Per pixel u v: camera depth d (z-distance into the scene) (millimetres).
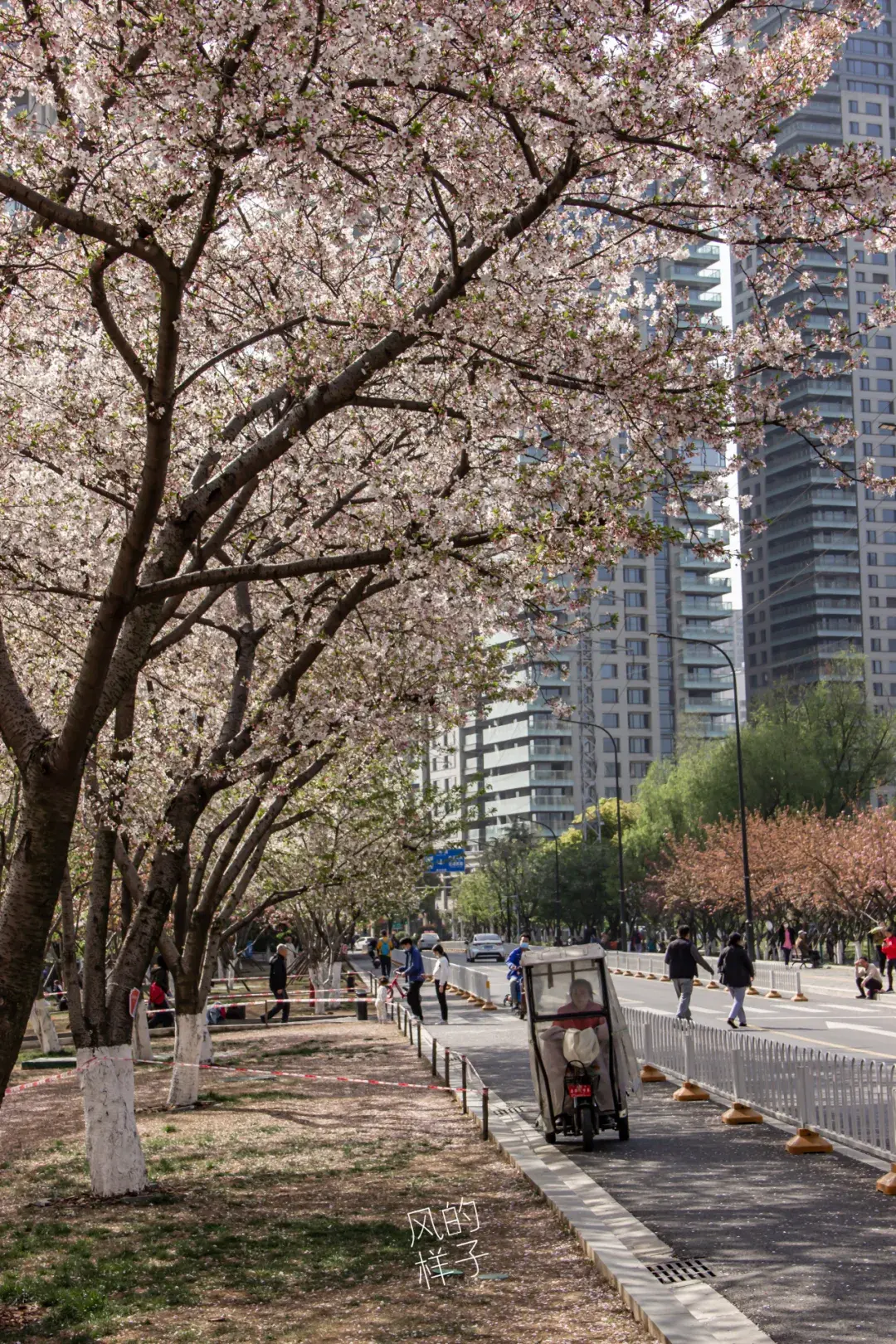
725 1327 6680
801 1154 12117
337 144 9203
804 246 9930
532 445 11133
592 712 122688
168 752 13758
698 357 10789
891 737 74812
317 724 14797
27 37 8711
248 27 7945
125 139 9352
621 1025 13547
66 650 14305
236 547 14516
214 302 13086
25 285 12000
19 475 13406
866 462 10578
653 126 8242
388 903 39938
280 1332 7395
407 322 9586
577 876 91250
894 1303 7109
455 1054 22391
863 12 8664
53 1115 19172
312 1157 13586
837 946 57750
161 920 12797
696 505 11109
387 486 12180
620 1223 9242
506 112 8461
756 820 63094
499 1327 7207
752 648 143625
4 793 19812
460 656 14570
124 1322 7727
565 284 12359
